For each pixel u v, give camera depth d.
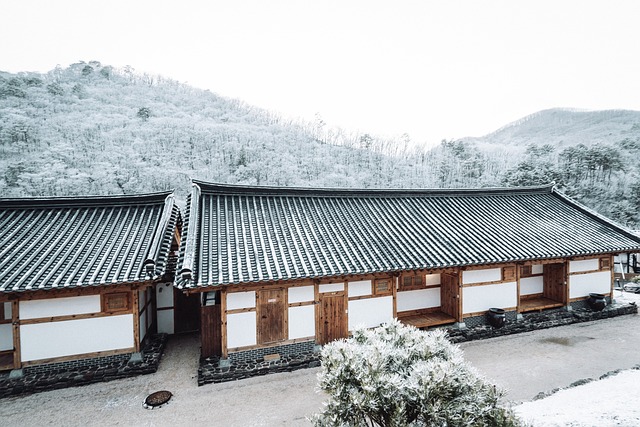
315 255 10.15
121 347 9.51
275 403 8.09
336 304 10.52
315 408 7.87
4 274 8.30
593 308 13.81
